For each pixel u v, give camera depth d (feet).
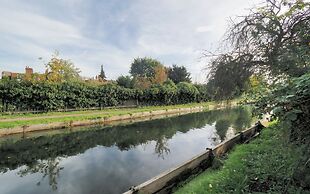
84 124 74.54
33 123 61.77
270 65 22.31
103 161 38.27
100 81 159.84
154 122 85.97
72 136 58.75
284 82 10.91
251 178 18.45
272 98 10.68
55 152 44.21
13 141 52.03
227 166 23.56
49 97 82.48
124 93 118.73
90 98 100.78
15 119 65.51
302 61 14.12
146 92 131.75
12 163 37.70
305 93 9.37
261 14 25.09
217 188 18.44
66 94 89.71
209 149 27.94
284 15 22.25
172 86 150.61
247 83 27.68
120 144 50.85
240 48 27.32
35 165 36.73
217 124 78.13
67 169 34.45
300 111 9.46
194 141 53.21
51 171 33.76
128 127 73.61
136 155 41.68
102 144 50.85
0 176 31.96
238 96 29.76
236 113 109.40
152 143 51.62
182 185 21.86
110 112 96.22
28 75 109.81
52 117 72.74
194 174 24.47
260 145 29.14
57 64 116.67
